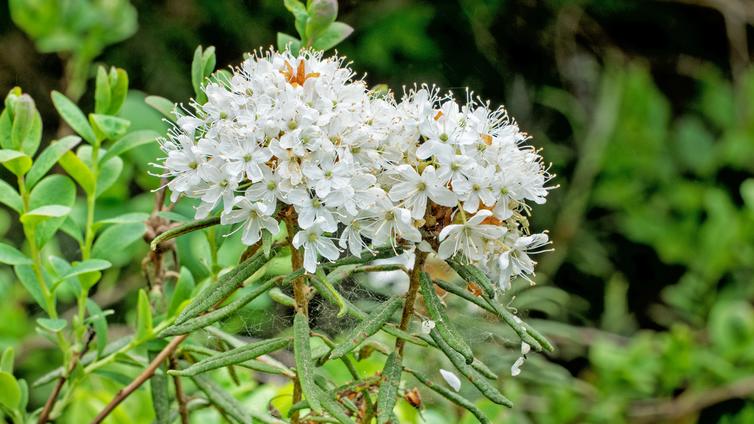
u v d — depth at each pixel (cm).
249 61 48
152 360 54
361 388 48
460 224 46
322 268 47
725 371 90
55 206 51
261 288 47
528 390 85
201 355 54
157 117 65
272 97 47
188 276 53
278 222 47
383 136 47
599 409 85
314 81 47
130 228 54
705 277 103
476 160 47
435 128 47
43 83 107
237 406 52
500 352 64
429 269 49
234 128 46
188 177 47
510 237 47
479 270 47
